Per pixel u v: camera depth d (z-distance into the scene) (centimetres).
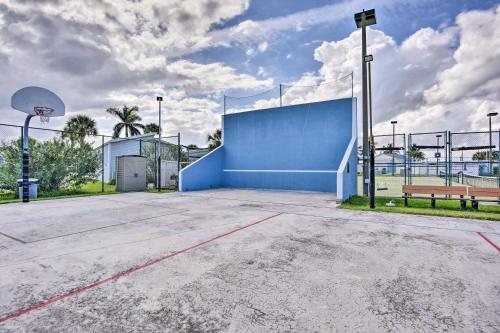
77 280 328
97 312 254
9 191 1327
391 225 616
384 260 392
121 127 3953
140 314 250
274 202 1007
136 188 1573
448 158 1048
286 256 411
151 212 813
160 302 273
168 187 1758
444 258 398
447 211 762
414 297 282
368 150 1174
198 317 245
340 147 1336
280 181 1510
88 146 1543
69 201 1087
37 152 1344
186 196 1230
